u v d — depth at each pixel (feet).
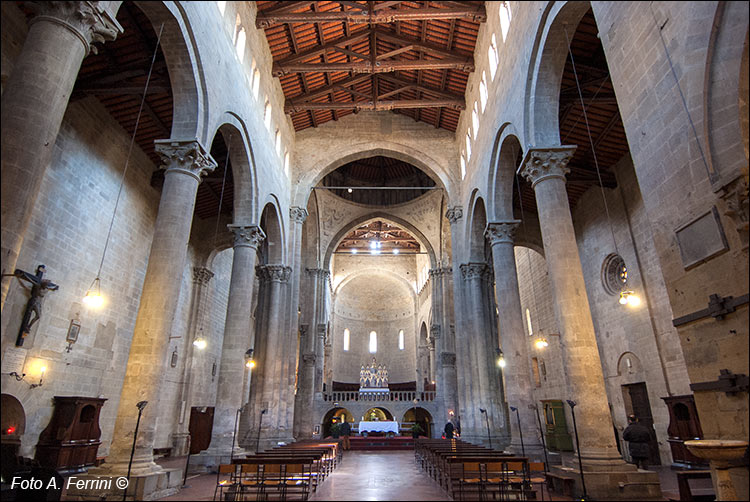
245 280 54.29
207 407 82.28
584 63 49.08
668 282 24.18
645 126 25.62
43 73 23.16
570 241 37.88
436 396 102.27
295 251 76.07
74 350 48.85
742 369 19.83
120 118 54.90
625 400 63.72
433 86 76.28
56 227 46.37
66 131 47.57
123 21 41.78
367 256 148.77
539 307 92.32
